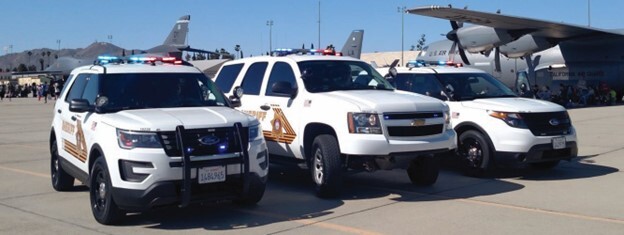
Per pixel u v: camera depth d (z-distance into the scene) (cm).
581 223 634
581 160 1120
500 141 909
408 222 648
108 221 642
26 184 918
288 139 845
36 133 1852
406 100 774
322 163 774
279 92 848
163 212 707
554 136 912
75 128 739
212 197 633
